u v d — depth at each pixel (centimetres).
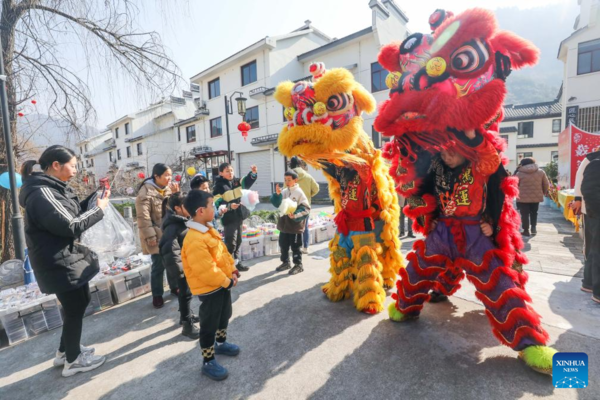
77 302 243
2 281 439
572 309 291
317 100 269
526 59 200
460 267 253
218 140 2130
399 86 213
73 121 582
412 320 290
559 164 1002
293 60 1823
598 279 298
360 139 308
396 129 215
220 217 449
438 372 218
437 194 259
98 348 280
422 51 202
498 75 192
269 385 218
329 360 241
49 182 229
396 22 1541
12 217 461
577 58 1316
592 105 1305
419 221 284
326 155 279
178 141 2486
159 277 357
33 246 224
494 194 229
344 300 346
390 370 224
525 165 593
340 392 207
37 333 317
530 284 351
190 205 233
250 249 533
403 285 279
